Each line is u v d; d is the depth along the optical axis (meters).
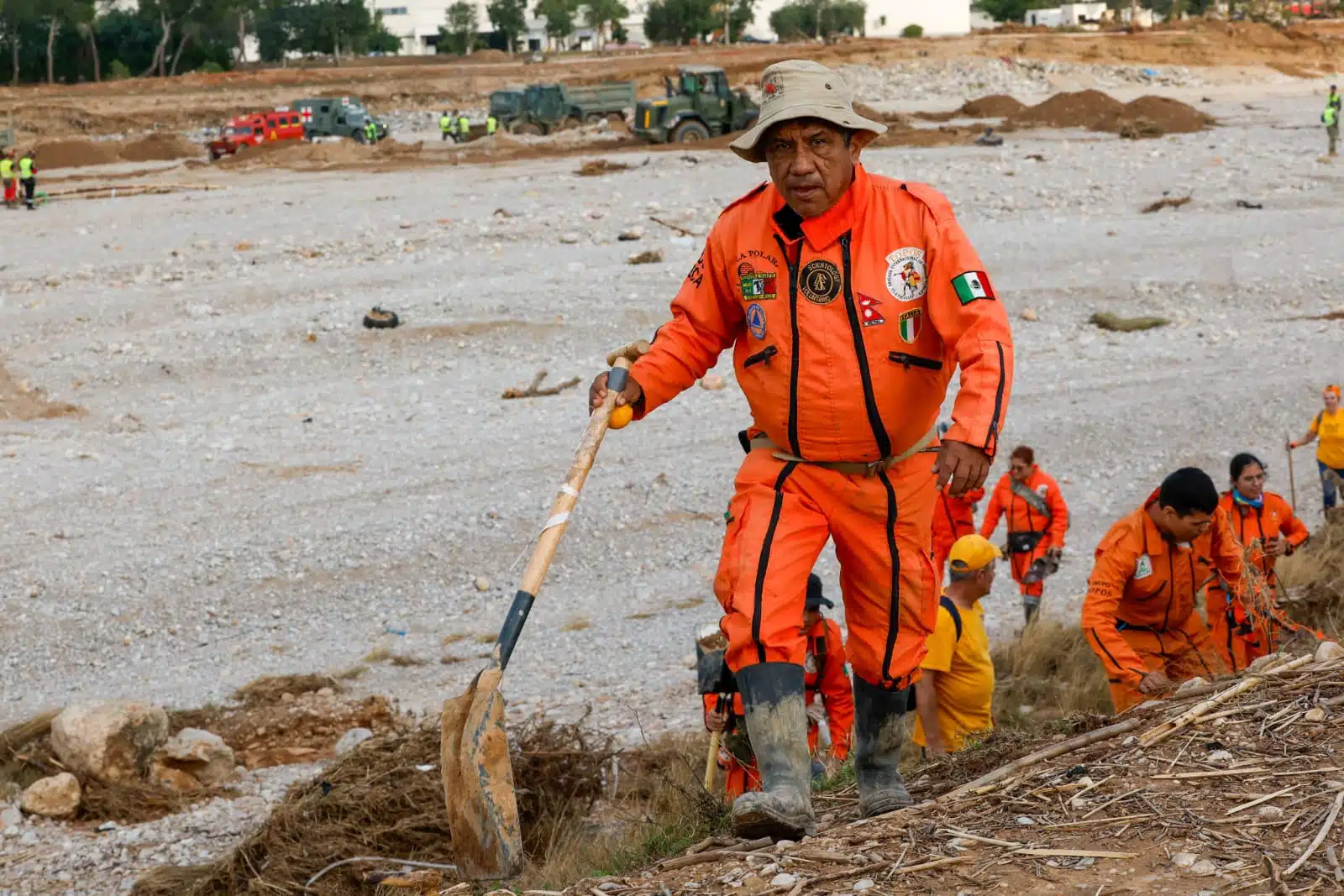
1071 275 24.80
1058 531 10.10
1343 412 12.79
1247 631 6.55
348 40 123.19
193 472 16.53
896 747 3.91
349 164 44.69
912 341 3.48
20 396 20.31
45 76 109.69
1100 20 133.25
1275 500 7.68
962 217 31.03
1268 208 30.95
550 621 12.35
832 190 3.44
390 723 9.90
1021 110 54.47
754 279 3.54
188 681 11.37
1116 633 5.89
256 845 6.62
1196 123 47.12
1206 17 116.44
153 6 111.00
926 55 82.06
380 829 6.38
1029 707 8.34
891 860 3.18
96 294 25.44
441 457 16.59
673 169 39.06
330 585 13.34
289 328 22.47
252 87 85.94
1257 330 21.44
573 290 24.12
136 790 8.61
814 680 5.74
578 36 137.25
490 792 3.11
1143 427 16.58
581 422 17.81
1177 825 3.13
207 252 28.83
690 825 5.06
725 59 86.00
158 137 53.09
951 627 6.07
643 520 14.42
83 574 13.57
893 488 3.58
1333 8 125.25
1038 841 3.16
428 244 29.09
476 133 55.00
